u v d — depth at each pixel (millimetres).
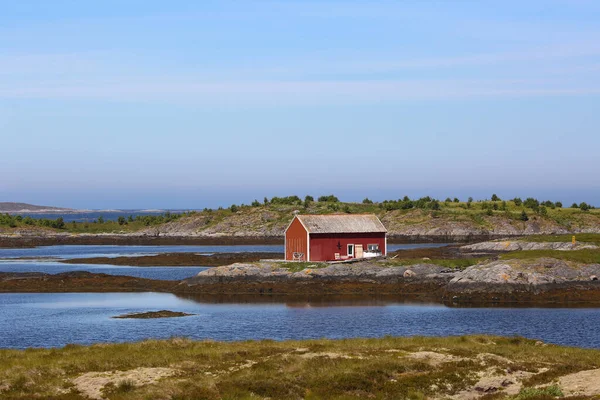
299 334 55469
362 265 90562
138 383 30906
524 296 74938
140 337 54844
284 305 74375
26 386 30328
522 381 32250
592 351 39656
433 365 34406
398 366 33656
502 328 57844
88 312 70375
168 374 32344
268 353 37000
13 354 37562
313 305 74000
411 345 39562
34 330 58875
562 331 56250
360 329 57719
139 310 71938
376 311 68750
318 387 30844
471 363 34719
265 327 59281
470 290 77000
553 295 74625
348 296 80875
